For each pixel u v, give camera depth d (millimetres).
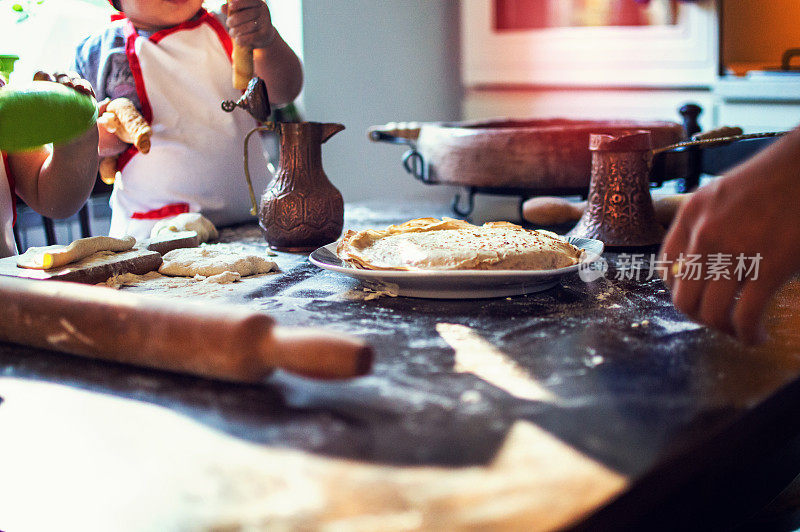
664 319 683
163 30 1282
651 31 2648
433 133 1333
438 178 1337
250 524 354
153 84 1245
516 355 588
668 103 2676
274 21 2518
